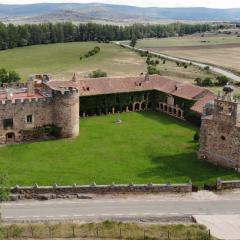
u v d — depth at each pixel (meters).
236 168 81.81
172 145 98.69
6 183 58.34
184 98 120.12
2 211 65.75
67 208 67.06
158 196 71.25
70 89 103.38
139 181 77.25
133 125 115.62
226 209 66.25
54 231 57.03
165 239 55.06
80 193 71.44
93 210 66.25
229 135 82.12
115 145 99.00
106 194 71.69
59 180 78.06
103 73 181.62
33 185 73.62
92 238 55.28
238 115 81.12
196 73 199.62
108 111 127.94
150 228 58.44
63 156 92.12
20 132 101.38
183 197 70.75
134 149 96.12
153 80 136.25
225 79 174.50
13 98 101.31
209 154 87.00
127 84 131.25
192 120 116.44
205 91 118.75
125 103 129.88
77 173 81.88
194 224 60.34
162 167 84.75
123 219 63.09
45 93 106.94
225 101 81.81
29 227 58.34
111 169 83.94
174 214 64.69
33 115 101.50
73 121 103.62
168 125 115.56
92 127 113.31
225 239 56.44
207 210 65.94
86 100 123.19
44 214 64.81
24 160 90.00
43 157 91.75
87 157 91.25
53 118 103.44
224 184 73.25
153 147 97.38
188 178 78.62
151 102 133.75
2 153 94.56
